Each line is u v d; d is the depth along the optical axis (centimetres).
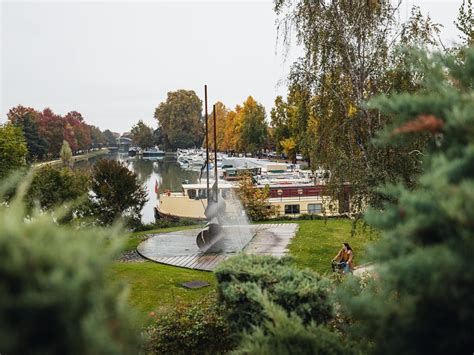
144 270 1358
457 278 257
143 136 14712
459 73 332
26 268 218
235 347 656
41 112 9388
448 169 266
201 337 697
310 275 590
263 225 2162
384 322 327
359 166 1166
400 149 1077
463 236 254
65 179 1834
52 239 241
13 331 211
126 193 2191
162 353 684
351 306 353
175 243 1845
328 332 443
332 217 2398
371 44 1280
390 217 305
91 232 266
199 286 1195
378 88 1207
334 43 1292
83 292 226
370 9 1293
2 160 1680
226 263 627
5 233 222
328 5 1337
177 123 12575
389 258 297
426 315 295
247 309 557
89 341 215
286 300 537
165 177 6375
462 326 285
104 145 19088
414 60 361
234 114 9300
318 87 1316
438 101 301
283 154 7412
